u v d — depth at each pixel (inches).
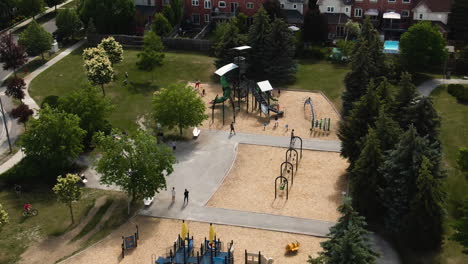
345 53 4168.3
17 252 2367.1
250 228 2477.9
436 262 2231.8
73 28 4630.9
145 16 4766.2
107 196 2738.7
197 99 3181.6
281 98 3708.2
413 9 4512.8
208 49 4419.3
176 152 3095.5
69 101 3093.0
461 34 4495.6
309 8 5118.1
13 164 3009.4
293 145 3154.5
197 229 2477.9
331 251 1955.0
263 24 3890.3
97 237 2444.6
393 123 2586.1
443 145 3036.4
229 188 2775.6
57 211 2630.4
